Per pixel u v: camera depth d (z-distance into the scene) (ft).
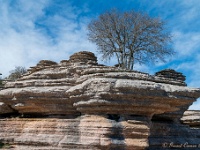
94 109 45.68
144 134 44.68
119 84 44.11
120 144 43.42
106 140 43.34
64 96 49.85
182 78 72.90
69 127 48.34
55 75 54.39
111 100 44.78
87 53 60.29
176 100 47.80
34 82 54.03
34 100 51.62
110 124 44.32
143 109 45.93
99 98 44.62
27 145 50.11
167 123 60.49
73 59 60.08
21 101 53.36
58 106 51.13
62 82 52.42
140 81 46.19
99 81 45.11
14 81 59.16
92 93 45.03
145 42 116.57
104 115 45.78
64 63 59.11
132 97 44.68
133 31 116.26
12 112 59.00
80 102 46.62
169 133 58.29
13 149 49.93
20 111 56.54
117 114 46.03
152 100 45.68
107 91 44.27
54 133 49.52
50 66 59.06
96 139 43.75
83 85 46.03
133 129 44.42
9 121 55.57
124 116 45.70
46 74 55.06
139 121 45.29
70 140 46.47
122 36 117.60
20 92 51.98
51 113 52.75
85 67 52.90
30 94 51.49
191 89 50.75
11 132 54.13
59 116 51.75
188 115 93.71
